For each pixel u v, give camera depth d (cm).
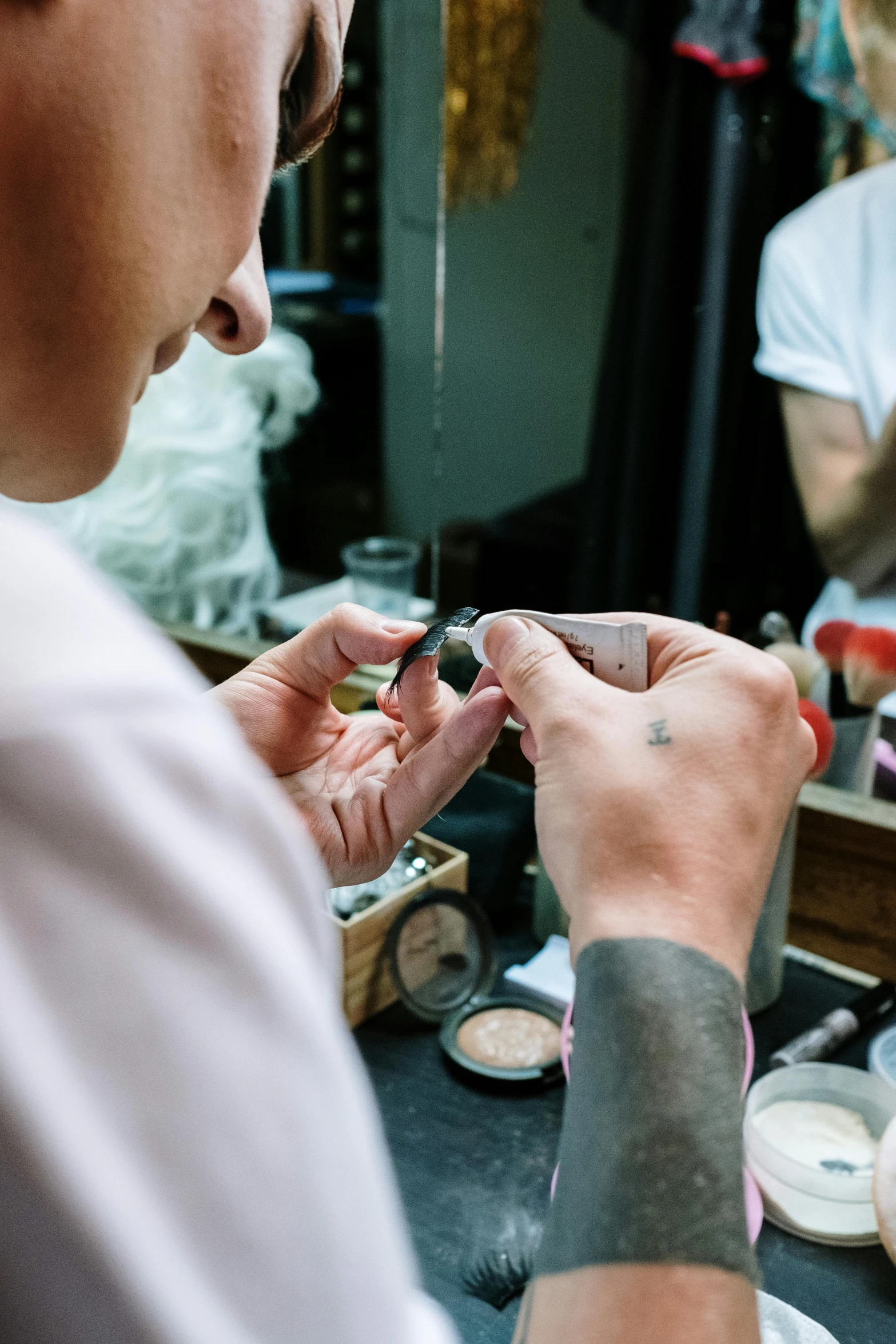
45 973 16
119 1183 16
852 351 74
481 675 48
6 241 24
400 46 108
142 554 114
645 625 36
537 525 104
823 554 78
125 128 23
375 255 116
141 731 17
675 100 84
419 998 69
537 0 92
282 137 32
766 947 67
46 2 22
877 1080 60
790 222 78
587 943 28
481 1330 49
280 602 114
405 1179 57
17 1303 16
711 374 84
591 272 96
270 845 19
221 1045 17
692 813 29
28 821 16
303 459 119
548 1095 63
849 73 72
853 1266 53
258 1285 17
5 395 26
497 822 75
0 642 17
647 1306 23
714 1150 24
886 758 73
